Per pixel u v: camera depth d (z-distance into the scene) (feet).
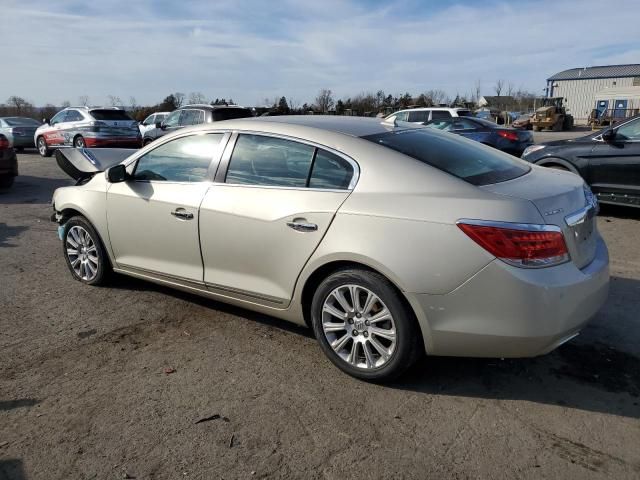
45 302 15.33
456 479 8.24
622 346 12.27
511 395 10.46
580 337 12.72
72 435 9.40
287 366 11.68
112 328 13.64
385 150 10.99
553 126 139.44
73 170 18.81
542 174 11.83
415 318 10.14
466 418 9.75
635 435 9.21
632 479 8.18
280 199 11.60
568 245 9.82
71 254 16.85
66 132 56.80
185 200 13.20
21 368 11.68
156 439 9.27
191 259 13.41
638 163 23.75
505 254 9.30
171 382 11.09
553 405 10.11
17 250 20.74
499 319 9.47
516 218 9.37
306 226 11.03
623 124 24.45
